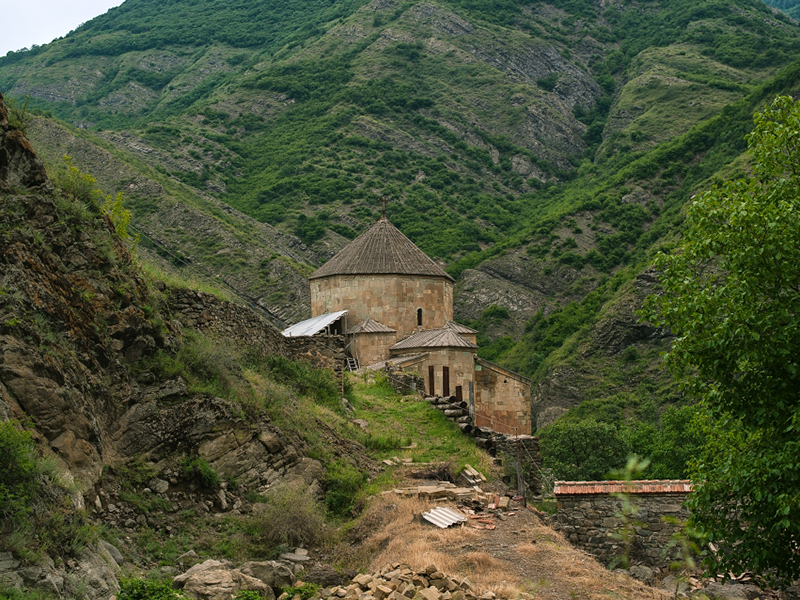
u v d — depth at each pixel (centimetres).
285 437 1568
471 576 1187
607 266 8631
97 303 1345
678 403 5719
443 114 13925
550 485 2128
